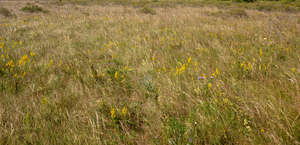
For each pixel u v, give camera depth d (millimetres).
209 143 1396
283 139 1354
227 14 9531
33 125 1647
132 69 2734
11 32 5254
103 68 2779
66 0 19250
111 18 7824
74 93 2182
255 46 3479
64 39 4598
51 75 2613
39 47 3873
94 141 1438
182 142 1392
